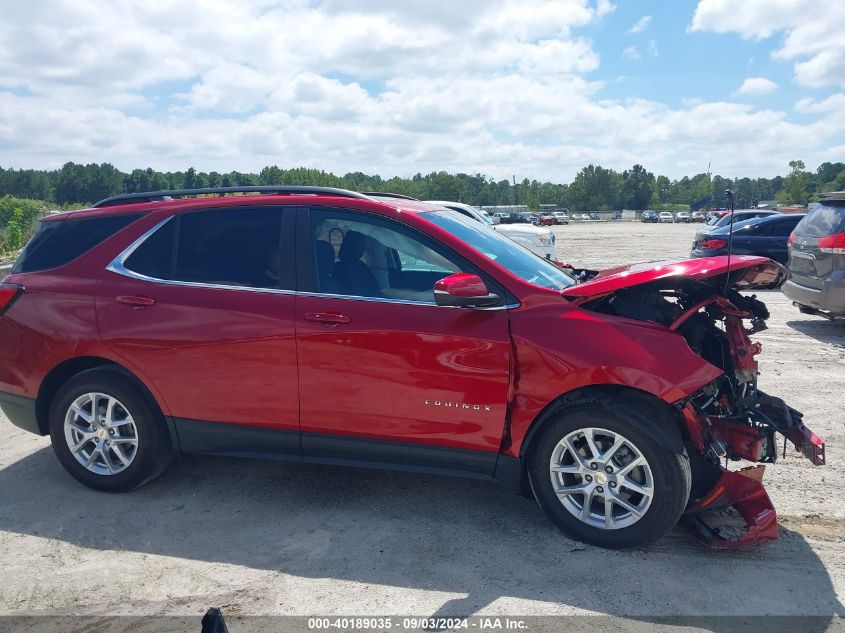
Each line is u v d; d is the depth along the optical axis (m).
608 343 3.44
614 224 75.88
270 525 3.89
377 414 3.78
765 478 4.44
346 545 3.65
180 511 4.09
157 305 4.10
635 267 3.95
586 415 3.44
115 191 141.75
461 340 3.61
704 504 3.53
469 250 3.80
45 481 4.54
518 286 3.69
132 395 4.15
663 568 3.37
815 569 3.36
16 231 20.66
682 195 145.38
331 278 3.91
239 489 4.38
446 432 3.70
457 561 3.47
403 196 4.96
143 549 3.65
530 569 3.38
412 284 3.88
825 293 8.62
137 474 4.22
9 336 4.40
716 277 3.63
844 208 8.52
